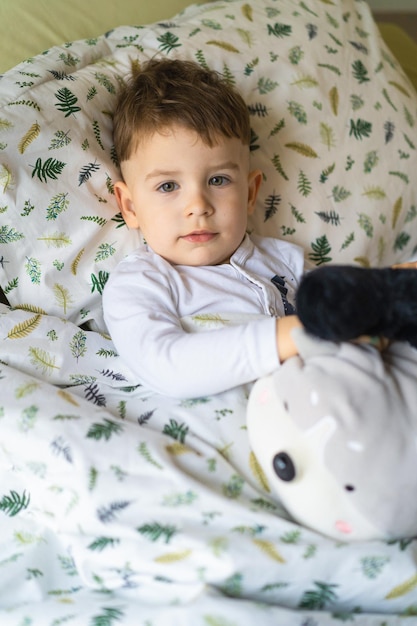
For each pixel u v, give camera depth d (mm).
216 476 817
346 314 687
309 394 739
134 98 1071
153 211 1025
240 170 1062
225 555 722
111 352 1013
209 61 1211
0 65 1178
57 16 1276
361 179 1273
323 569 725
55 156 1023
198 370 861
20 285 1013
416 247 1381
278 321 849
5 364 947
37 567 823
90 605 751
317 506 736
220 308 1015
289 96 1250
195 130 1013
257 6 1326
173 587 744
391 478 708
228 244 1048
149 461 806
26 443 834
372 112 1318
